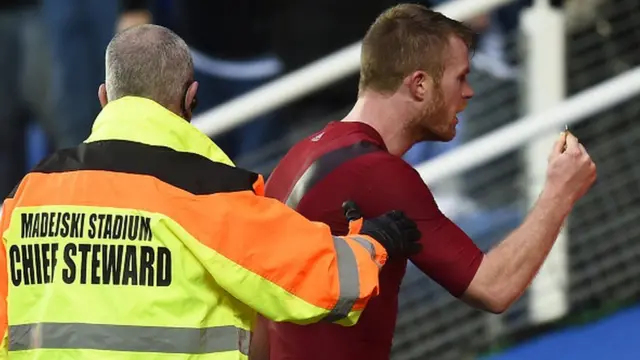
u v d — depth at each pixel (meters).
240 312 12.03
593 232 20.41
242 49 24.50
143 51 12.22
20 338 11.88
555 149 13.33
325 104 23.66
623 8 20.81
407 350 20.64
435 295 20.89
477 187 21.25
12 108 26.64
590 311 21.05
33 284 11.90
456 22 13.67
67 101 25.12
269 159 22.12
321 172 13.37
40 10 26.84
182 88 12.34
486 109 21.42
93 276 11.71
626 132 20.62
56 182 12.02
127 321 11.62
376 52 13.59
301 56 23.95
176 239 11.67
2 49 26.56
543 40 19.80
